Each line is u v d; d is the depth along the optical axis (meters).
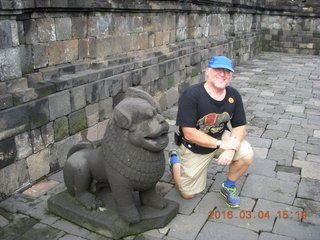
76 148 3.35
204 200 3.70
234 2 11.43
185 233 3.13
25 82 3.75
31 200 3.61
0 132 3.40
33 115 3.76
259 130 5.97
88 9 4.66
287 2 16.39
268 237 3.09
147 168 2.94
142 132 2.82
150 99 2.88
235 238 3.07
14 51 3.56
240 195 3.81
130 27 5.66
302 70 12.08
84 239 3.01
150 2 6.08
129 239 3.02
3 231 3.11
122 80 5.28
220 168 4.43
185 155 3.54
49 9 4.01
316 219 3.37
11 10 3.38
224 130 3.57
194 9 8.14
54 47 4.30
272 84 9.79
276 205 3.62
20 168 3.74
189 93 3.24
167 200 3.43
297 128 6.10
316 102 7.90
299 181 4.15
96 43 4.86
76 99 4.36
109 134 2.99
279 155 4.91
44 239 3.01
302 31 16.48
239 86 9.51
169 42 7.33
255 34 15.52
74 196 3.37
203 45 8.91
